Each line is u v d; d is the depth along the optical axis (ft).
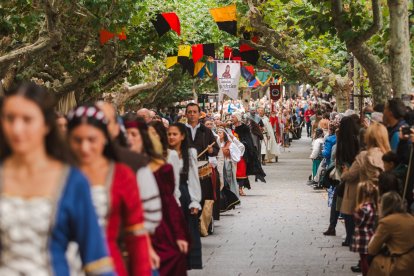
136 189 22.57
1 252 17.49
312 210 75.20
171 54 117.70
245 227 64.23
